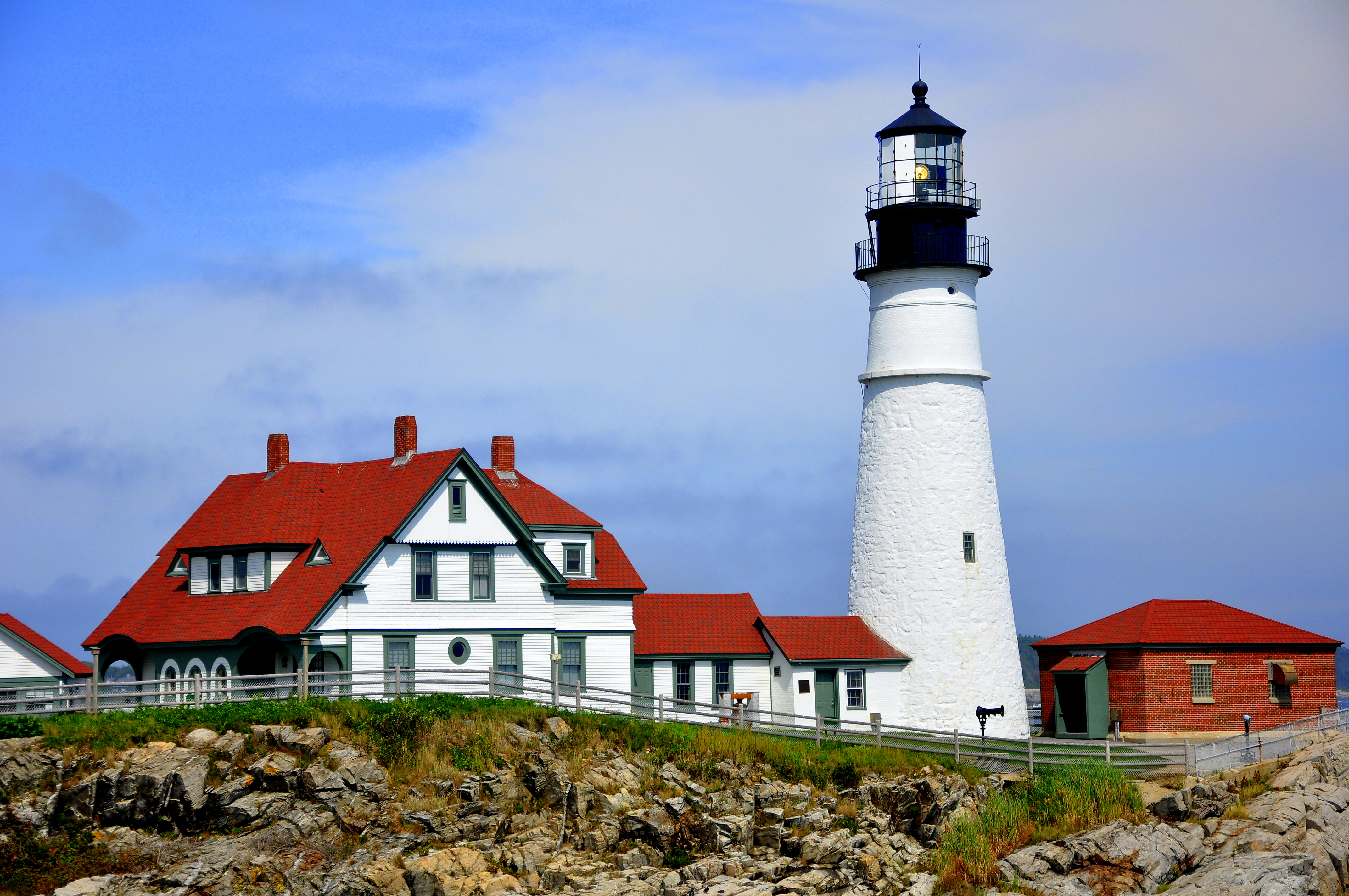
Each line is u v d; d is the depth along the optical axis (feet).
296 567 173.17
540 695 168.45
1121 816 141.69
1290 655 192.54
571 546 184.44
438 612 167.84
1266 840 136.36
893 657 187.42
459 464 170.40
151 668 179.01
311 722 136.46
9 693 146.10
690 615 194.70
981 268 192.65
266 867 123.24
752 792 139.64
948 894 129.90
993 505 192.65
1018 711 190.70
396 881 121.29
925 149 191.52
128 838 124.47
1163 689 190.60
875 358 194.08
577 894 121.49
